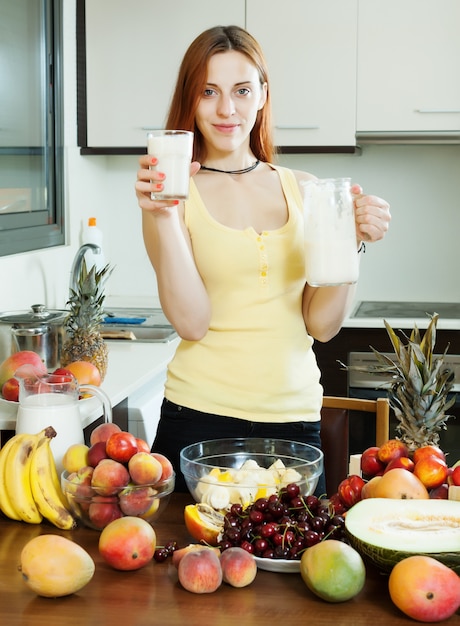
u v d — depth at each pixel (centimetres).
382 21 357
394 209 405
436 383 153
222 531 138
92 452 151
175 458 201
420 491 141
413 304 397
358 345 350
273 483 147
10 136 319
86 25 371
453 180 400
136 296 421
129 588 128
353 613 120
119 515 147
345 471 222
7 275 303
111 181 416
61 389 175
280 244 198
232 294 198
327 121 364
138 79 371
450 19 354
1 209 312
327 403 223
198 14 365
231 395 198
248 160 211
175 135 163
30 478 155
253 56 196
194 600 124
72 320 254
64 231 369
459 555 123
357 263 177
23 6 328
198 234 199
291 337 201
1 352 269
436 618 117
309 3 359
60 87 357
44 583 123
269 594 126
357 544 128
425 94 359
